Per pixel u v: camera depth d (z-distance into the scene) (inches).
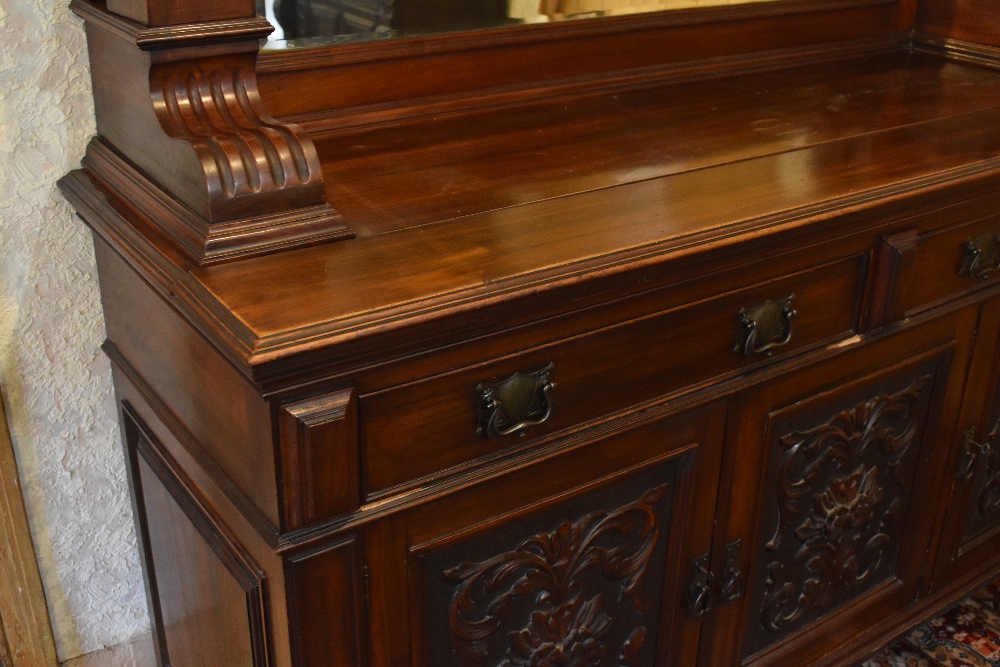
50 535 49.6
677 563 43.9
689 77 57.0
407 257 33.2
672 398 39.2
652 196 39.1
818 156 44.8
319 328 28.6
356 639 34.5
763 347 40.6
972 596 66.3
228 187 33.2
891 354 48.0
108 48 38.4
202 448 36.9
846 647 55.1
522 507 37.1
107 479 50.3
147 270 34.4
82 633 52.7
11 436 46.3
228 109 36.2
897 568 56.6
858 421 48.6
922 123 50.6
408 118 47.4
